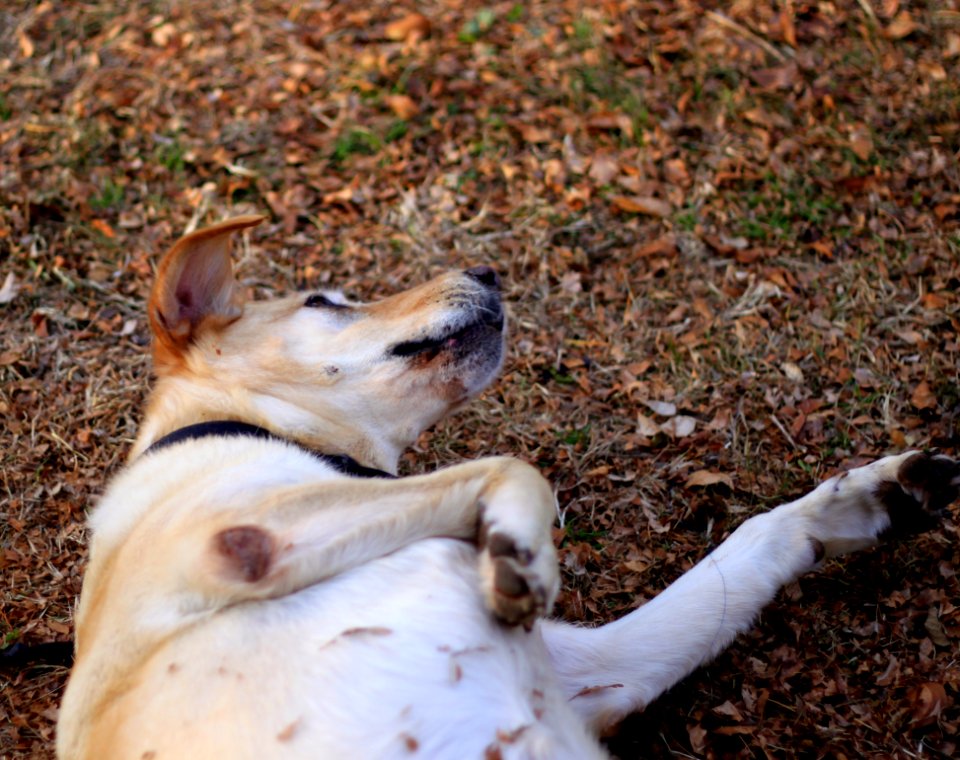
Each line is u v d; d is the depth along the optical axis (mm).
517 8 2539
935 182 2062
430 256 2047
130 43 2533
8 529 1757
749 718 1526
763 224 2041
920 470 1570
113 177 2186
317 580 1381
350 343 1561
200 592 1377
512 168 2146
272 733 1324
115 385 1896
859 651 1564
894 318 1889
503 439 1830
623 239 2047
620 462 1785
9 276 2008
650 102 2232
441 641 1352
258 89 2379
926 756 1483
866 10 2383
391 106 2309
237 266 2047
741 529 1591
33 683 1614
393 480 1405
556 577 1353
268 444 1488
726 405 1825
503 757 1326
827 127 2158
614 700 1502
